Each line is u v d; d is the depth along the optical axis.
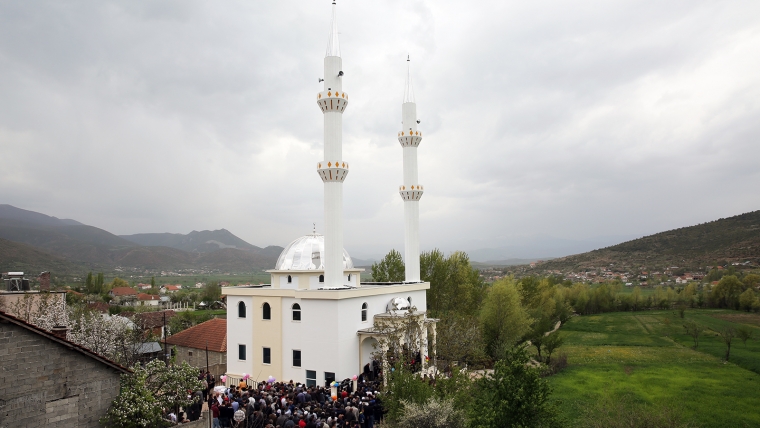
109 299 129.12
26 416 20.89
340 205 45.50
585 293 120.31
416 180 56.56
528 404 19.88
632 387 48.38
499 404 20.20
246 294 45.66
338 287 44.66
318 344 41.53
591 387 48.44
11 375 20.55
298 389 31.78
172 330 76.25
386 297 48.25
